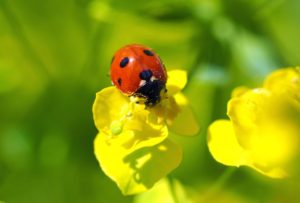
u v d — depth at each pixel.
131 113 0.14
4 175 0.17
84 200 0.17
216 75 0.17
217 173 0.17
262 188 0.16
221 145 0.14
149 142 0.14
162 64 0.14
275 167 0.14
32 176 0.17
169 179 0.15
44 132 0.17
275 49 0.17
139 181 0.14
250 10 0.17
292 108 0.14
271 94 0.14
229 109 0.14
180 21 0.17
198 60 0.17
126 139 0.14
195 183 0.17
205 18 0.17
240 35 0.17
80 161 0.17
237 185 0.16
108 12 0.17
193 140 0.17
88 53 0.17
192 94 0.17
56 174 0.17
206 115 0.17
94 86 0.17
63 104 0.17
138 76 0.14
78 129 0.17
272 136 0.14
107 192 0.17
